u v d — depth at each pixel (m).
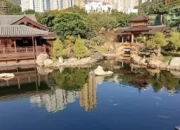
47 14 64.75
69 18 55.44
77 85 25.92
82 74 31.98
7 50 36.56
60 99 20.45
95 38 59.78
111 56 50.44
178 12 58.78
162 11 67.06
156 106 18.17
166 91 22.80
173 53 37.38
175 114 16.33
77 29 55.00
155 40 38.81
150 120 15.23
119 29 61.03
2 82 27.59
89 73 32.69
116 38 63.97
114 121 15.14
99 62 42.53
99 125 14.53
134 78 29.17
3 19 47.81
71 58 39.41
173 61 33.97
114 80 28.25
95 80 28.41
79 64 38.47
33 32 37.88
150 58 38.84
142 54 43.59
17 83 27.08
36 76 30.84
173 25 57.69
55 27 54.41
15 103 19.41
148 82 26.84
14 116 16.38
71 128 14.13
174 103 18.91
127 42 56.47
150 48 42.88
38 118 15.91
